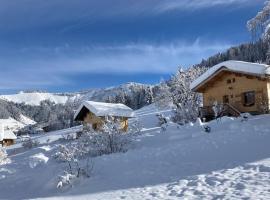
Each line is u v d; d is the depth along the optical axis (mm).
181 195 11000
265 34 24500
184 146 17703
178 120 31562
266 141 16047
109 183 14406
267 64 29938
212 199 10102
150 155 17391
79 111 44406
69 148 20234
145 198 11352
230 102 32375
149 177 14078
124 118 42656
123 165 16641
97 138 21984
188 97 38062
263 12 24359
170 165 15211
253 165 12875
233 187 10938
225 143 16844
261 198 9477
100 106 42844
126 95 129250
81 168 16500
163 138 21641
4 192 16672
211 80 33469
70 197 13414
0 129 76062
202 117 30906
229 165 13578
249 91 31203
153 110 76438
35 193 15422
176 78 39062
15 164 24031
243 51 79375
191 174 13367
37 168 20219
